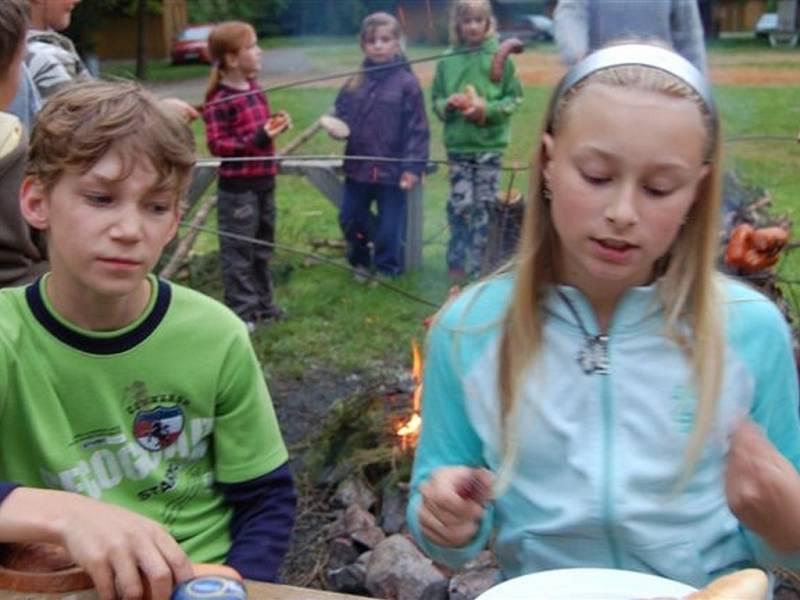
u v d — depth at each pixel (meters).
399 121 5.71
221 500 1.72
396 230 5.85
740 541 1.51
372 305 5.49
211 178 5.17
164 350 1.61
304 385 4.48
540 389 1.49
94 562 1.15
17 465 1.59
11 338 1.55
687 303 1.46
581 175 1.34
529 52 15.81
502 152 5.57
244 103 5.12
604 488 1.46
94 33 17.16
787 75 12.94
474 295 1.58
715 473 1.49
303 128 11.08
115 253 1.46
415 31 14.58
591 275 1.43
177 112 1.58
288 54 17.45
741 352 1.47
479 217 5.57
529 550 1.53
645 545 1.47
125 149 1.45
